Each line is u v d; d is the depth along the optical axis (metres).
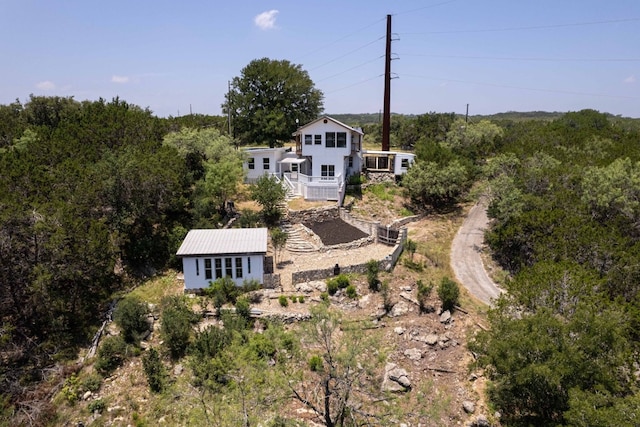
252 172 45.84
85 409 18.92
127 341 21.81
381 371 19.89
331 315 18.95
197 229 29.75
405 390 19.30
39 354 22.02
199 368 18.14
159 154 33.72
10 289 23.14
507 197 32.06
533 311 19.17
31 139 37.31
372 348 19.50
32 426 18.30
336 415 15.36
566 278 20.09
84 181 27.70
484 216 40.72
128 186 28.66
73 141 34.34
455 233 36.91
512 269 30.36
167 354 21.03
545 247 27.17
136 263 28.83
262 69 53.88
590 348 15.70
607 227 29.02
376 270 25.95
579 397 14.64
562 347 15.91
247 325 22.30
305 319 22.94
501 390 17.30
